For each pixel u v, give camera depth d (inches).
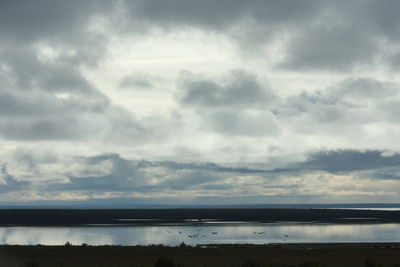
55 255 2463.1
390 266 2028.8
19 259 2276.1
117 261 2258.9
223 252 2615.7
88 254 2501.2
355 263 2172.7
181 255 2496.3
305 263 2009.1
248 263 1968.5
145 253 2541.8
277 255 2527.1
